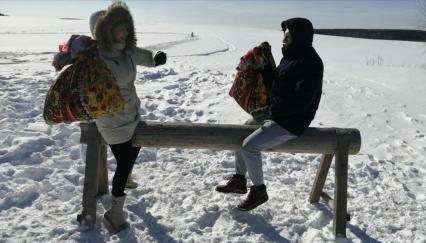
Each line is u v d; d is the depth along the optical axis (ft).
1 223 12.82
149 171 17.75
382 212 15.83
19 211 13.62
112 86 11.09
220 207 14.97
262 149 13.16
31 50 74.33
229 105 29.63
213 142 13.38
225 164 19.21
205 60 60.44
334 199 13.85
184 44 112.27
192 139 13.24
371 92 37.22
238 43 127.65
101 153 14.21
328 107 31.63
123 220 13.01
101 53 11.34
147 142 13.11
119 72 11.49
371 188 18.22
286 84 12.26
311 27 12.30
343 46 132.98
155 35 166.09
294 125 12.57
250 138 13.10
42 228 12.68
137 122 12.55
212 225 14.01
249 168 13.42
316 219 14.51
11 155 17.46
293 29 12.22
